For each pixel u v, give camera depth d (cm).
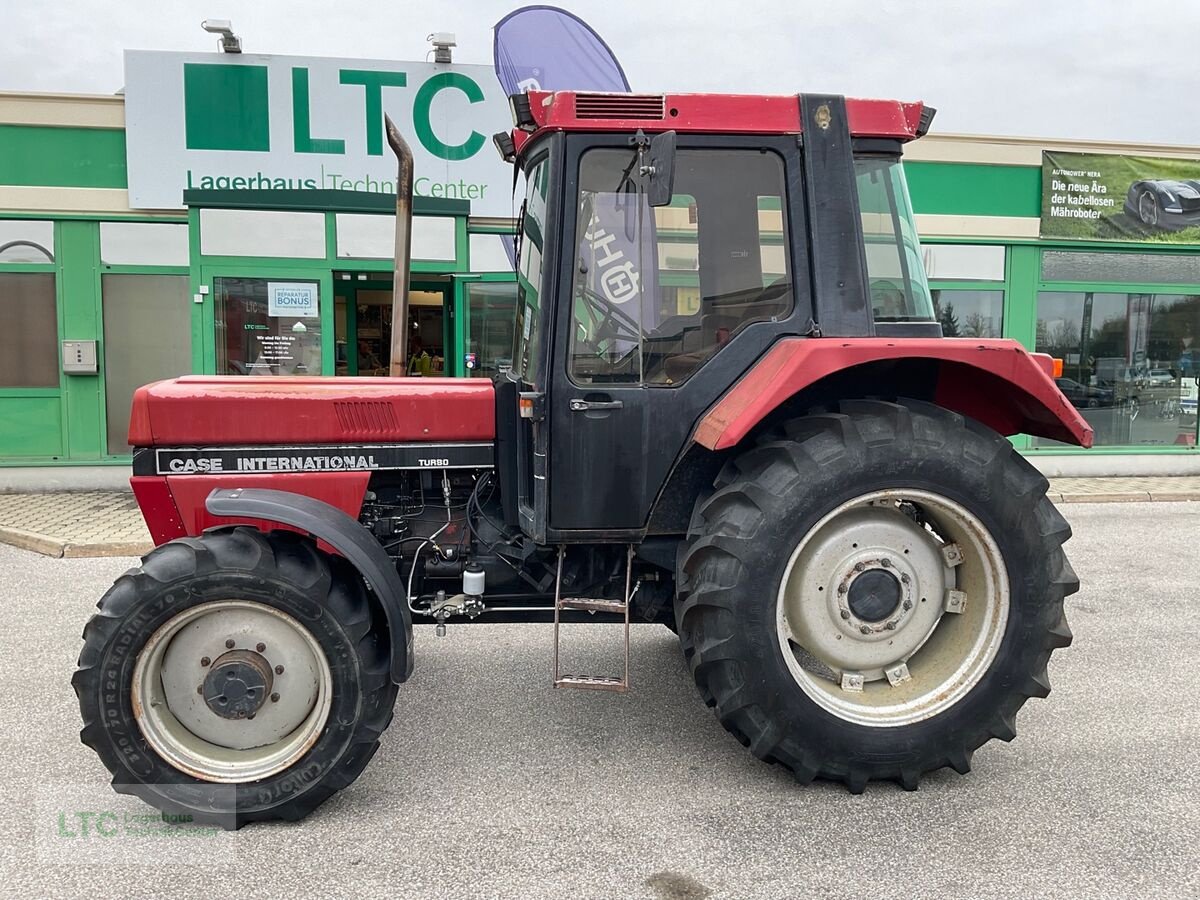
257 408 326
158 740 276
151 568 271
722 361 304
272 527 298
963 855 260
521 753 330
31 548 661
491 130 865
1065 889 243
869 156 312
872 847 264
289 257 848
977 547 296
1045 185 948
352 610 278
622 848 264
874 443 283
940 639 314
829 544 299
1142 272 993
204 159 836
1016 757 327
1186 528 757
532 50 745
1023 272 966
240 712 280
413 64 846
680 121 297
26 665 417
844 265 304
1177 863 256
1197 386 1022
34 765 317
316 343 863
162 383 343
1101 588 567
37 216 842
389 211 844
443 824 278
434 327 934
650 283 303
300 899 238
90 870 251
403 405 334
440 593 339
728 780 308
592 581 336
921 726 293
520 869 252
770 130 300
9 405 868
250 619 281
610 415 302
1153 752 330
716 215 302
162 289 876
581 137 295
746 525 280
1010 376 290
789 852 261
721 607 280
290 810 276
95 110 834
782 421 310
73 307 862
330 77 838
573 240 297
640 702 379
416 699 383
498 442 338
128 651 270
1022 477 295
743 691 283
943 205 938
